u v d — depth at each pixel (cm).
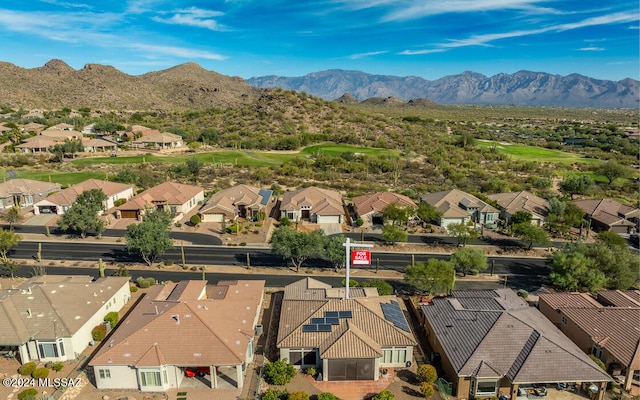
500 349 3253
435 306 4000
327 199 7875
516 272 5603
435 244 6606
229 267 5550
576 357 3188
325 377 3291
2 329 3375
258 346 3728
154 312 3581
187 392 3127
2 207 7719
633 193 10388
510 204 7875
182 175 10488
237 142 15450
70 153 12619
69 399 3030
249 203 7581
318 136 16562
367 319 3625
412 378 3369
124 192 8450
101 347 3584
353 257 3959
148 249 5241
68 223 6306
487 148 16425
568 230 7394
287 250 5291
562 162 14538
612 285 4831
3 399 2992
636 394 3266
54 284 4062
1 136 14275
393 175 11488
